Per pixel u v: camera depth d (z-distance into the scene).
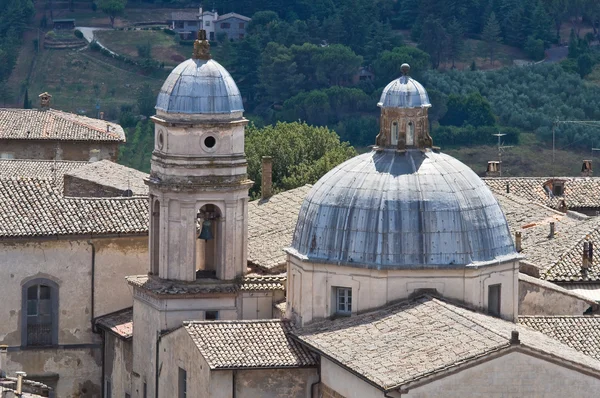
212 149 171.62
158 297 171.88
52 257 190.38
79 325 191.75
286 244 182.12
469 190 162.12
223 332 161.62
